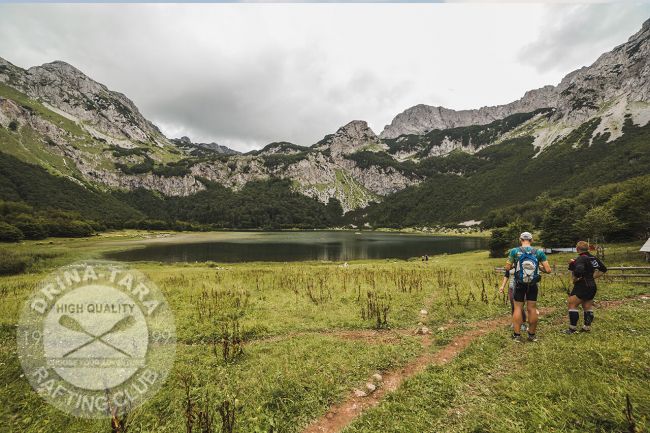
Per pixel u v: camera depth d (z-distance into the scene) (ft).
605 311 31.60
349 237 586.04
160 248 321.73
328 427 16.03
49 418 17.03
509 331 28.25
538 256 25.29
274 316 35.55
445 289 48.55
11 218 363.56
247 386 19.61
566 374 18.38
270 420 16.16
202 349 26.07
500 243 195.52
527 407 15.61
